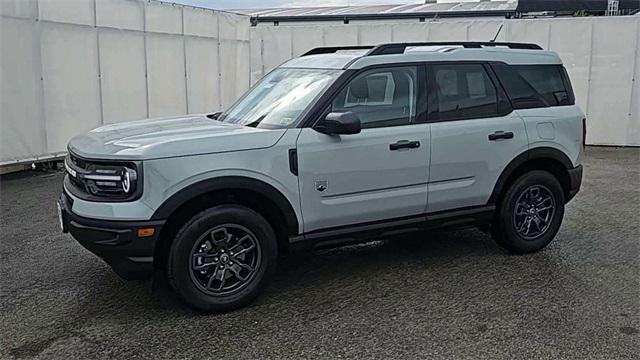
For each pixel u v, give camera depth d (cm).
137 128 443
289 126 414
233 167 384
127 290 433
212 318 389
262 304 412
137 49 1013
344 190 426
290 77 484
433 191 463
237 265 402
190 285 386
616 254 516
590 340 354
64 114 898
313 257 513
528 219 516
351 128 404
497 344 349
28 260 497
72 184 401
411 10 1850
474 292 431
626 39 1158
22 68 829
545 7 1750
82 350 344
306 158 408
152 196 365
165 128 435
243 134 399
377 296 425
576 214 656
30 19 831
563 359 331
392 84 448
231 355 339
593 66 1187
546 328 371
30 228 592
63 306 405
